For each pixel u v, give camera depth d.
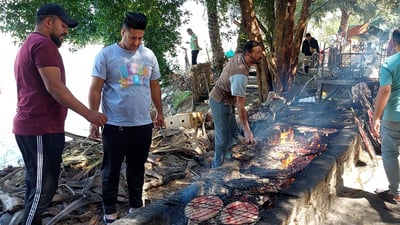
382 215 3.44
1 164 7.07
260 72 7.79
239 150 3.60
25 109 2.57
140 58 3.04
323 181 3.12
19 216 3.15
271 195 2.70
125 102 2.96
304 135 4.44
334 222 3.31
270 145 3.94
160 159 4.47
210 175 2.99
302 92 8.27
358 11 19.75
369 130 5.09
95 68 2.92
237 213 2.35
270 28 8.59
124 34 2.91
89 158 4.23
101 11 6.84
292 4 7.29
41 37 2.50
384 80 3.25
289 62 7.59
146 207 2.45
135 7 6.72
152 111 5.71
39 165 2.58
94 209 3.48
